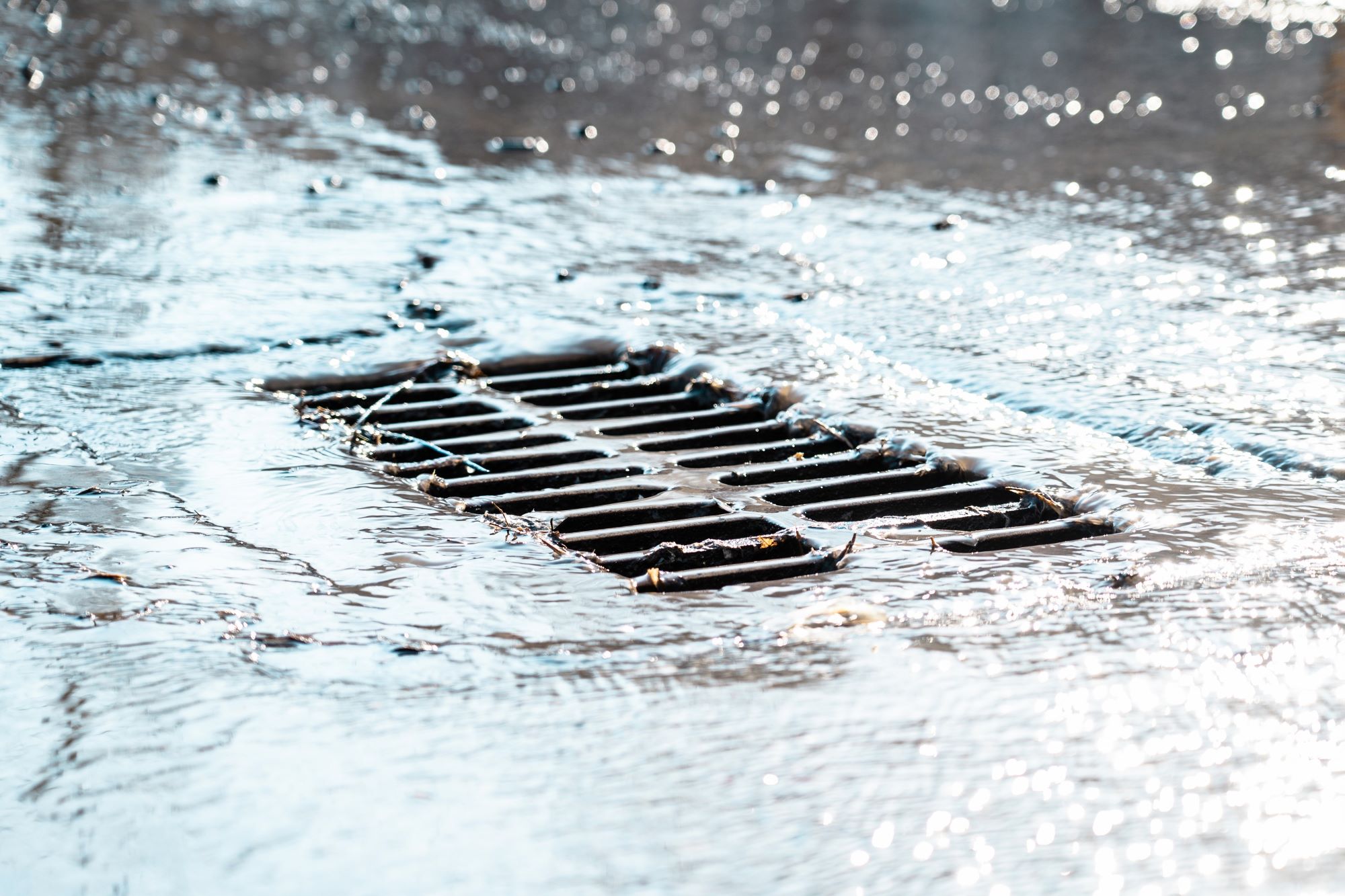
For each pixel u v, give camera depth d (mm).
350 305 4039
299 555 3184
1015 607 3074
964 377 3707
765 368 3754
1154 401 3592
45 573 3135
